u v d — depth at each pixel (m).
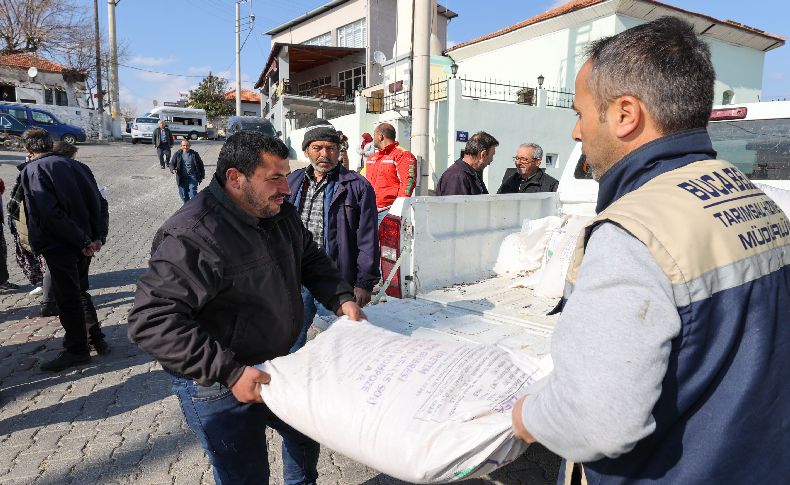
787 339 0.98
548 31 16.02
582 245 1.03
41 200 3.63
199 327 1.58
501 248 3.37
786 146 3.63
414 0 7.92
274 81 30.14
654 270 0.88
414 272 2.83
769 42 17.59
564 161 13.94
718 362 0.91
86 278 4.27
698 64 0.99
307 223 3.24
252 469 1.85
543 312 2.53
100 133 28.47
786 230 1.10
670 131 1.01
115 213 11.04
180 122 34.09
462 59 19.33
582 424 0.86
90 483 2.64
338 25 27.27
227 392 1.74
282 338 1.86
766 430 0.94
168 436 3.10
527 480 2.64
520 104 12.99
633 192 1.00
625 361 0.83
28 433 3.13
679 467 0.93
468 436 1.13
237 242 1.68
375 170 5.49
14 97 30.84
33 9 29.70
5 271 6.12
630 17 14.66
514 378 1.34
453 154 12.22
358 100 15.51
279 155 1.68
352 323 1.80
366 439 1.26
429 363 1.40
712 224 0.93
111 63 31.91
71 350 4.04
